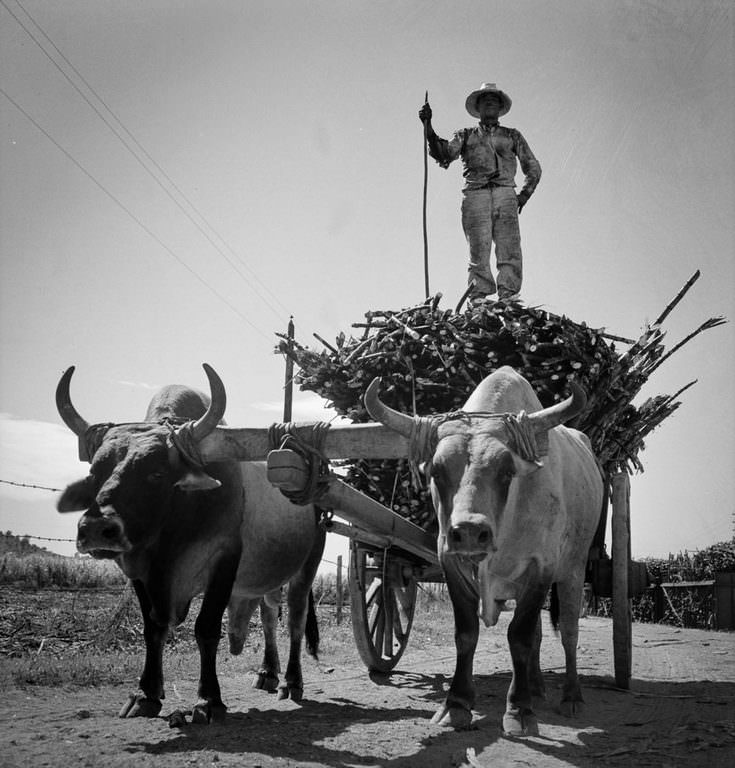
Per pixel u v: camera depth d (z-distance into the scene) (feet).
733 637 42.88
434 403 23.18
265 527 20.99
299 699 21.53
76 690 21.71
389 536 20.67
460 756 14.60
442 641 37.47
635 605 62.34
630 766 13.98
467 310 24.11
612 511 22.76
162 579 17.70
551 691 22.57
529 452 16.21
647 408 26.03
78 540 15.81
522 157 31.12
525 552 17.65
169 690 21.95
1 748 14.83
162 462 16.98
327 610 50.88
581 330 22.68
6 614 35.47
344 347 24.40
